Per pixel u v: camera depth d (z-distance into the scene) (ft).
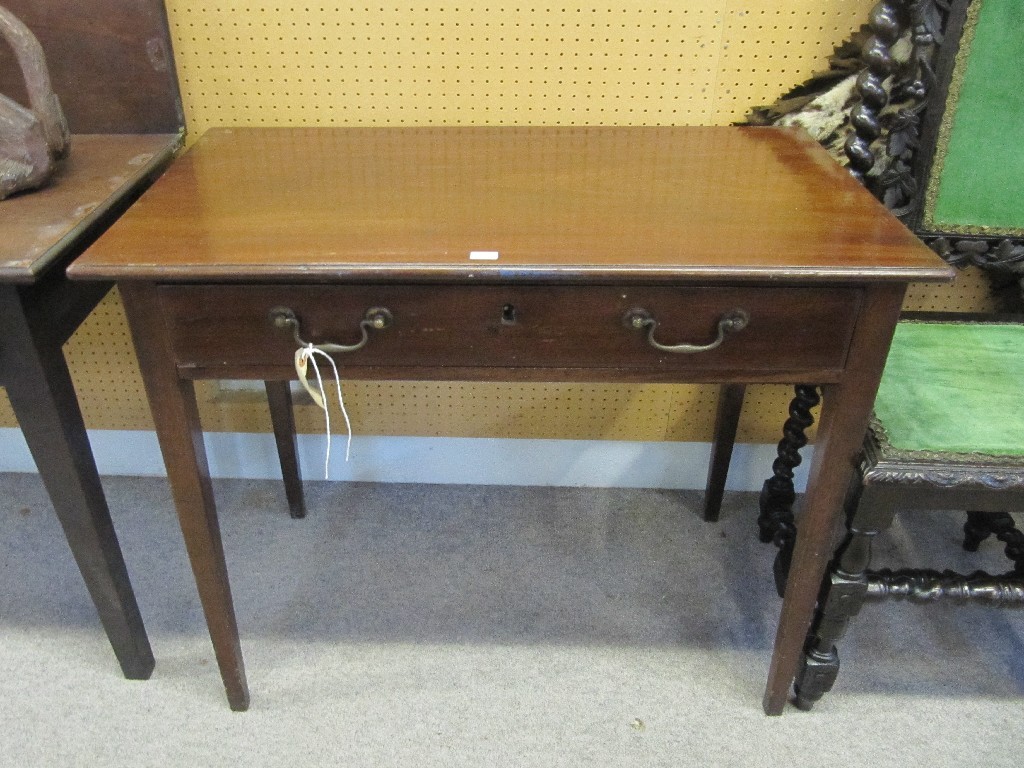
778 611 4.73
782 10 4.11
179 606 4.72
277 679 4.30
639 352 3.05
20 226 3.12
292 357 3.06
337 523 5.35
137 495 5.55
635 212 3.21
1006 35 3.76
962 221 4.15
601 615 4.69
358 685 4.27
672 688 4.27
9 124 3.31
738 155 3.89
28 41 3.42
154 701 4.17
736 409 4.84
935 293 4.79
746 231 3.04
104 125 4.30
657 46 4.22
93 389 5.32
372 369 3.11
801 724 4.08
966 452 3.34
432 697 4.20
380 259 2.79
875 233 3.04
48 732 4.00
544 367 3.10
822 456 3.34
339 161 3.79
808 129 4.40
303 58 4.26
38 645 4.45
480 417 5.39
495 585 4.89
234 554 5.09
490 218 3.14
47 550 5.08
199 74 4.30
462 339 3.02
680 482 5.65
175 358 3.05
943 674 4.35
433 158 3.83
